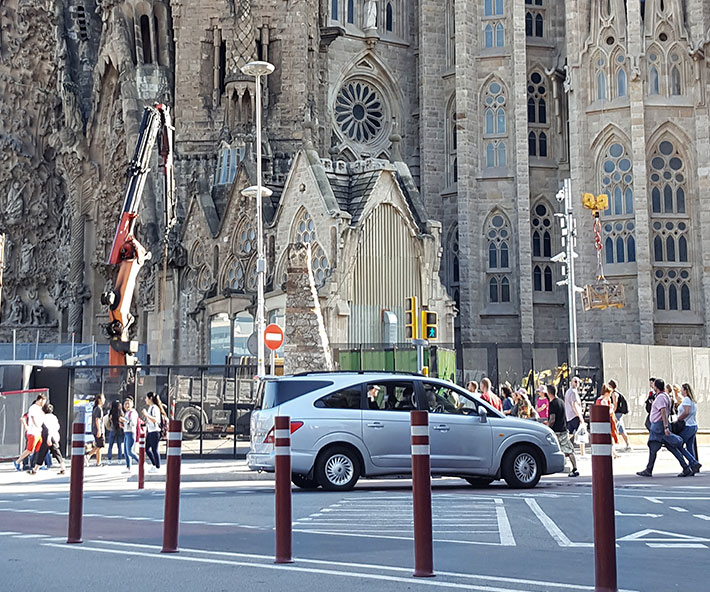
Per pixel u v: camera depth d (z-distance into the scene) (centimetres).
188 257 6700
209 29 7219
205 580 1042
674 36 6688
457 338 6994
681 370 4662
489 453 2369
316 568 1126
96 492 2452
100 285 8456
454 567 1153
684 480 2556
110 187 8044
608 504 851
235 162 6788
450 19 7538
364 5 7700
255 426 2403
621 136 6662
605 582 847
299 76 7031
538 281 7088
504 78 7181
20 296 9125
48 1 8638
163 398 3856
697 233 6588
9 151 8975
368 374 2423
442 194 7431
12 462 3600
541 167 7181
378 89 7738
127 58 7731
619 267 6600
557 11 7394
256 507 1966
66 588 1002
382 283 5397
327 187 5434
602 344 4294
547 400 3209
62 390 3744
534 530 1545
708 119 6581
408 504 1989
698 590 1003
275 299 5544
